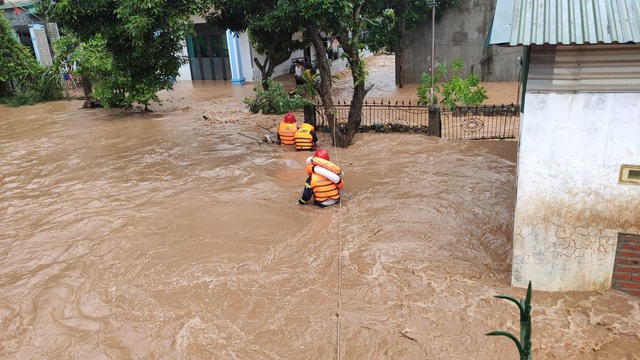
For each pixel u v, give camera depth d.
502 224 7.83
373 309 5.71
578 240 5.43
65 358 5.17
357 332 5.32
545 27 4.68
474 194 9.09
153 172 11.09
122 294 6.25
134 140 14.21
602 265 5.45
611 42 4.44
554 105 5.09
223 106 18.95
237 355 5.08
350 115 12.48
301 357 5.02
